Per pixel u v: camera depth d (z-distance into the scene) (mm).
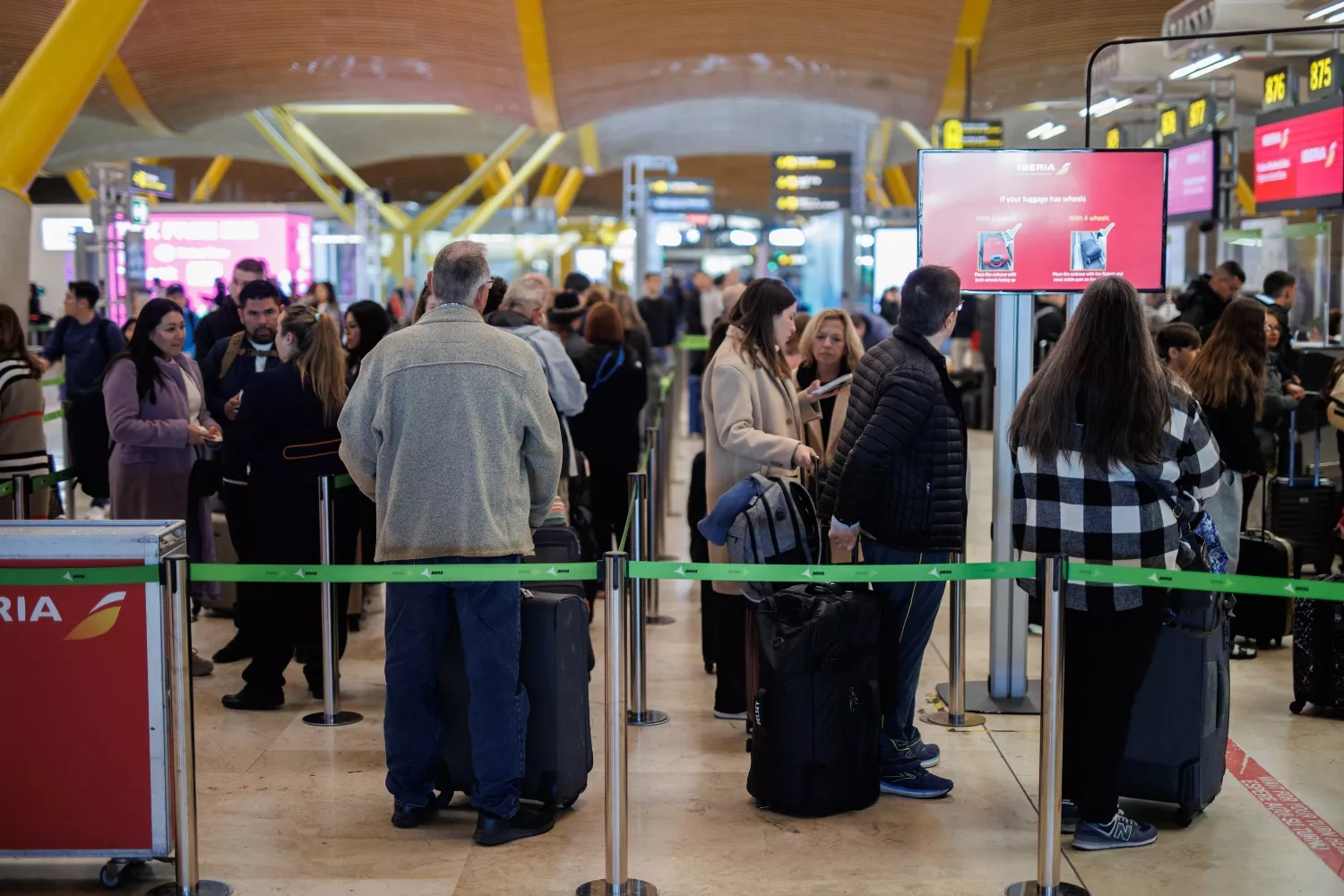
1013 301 5562
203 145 32562
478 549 4184
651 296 18016
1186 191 14266
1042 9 14062
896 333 4664
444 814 4652
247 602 5875
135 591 3885
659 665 6680
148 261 20047
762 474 5215
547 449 4344
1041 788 3924
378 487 4363
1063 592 3844
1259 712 5887
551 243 36250
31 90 8336
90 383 10633
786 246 28453
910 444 4574
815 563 4996
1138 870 4180
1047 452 4078
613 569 3896
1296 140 11773
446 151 37500
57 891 4020
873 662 4637
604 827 4527
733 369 5168
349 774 5059
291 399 5754
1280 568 6684
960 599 5559
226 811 4672
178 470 6355
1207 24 10977
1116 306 4004
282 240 20109
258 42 15375
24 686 3914
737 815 4625
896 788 4801
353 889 4023
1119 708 4172
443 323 4309
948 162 5391
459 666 4551
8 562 3852
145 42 15305
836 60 16266
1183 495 4129
